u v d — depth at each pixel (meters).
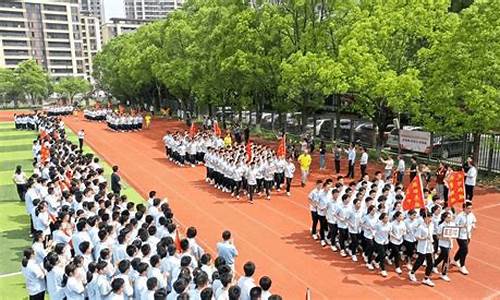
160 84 62.09
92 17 145.25
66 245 11.73
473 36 22.67
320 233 16.72
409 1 27.48
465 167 21.27
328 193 16.45
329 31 31.67
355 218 15.05
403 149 30.83
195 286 9.27
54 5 125.69
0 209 21.11
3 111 85.50
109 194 16.30
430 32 26.39
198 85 43.81
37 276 10.88
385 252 14.45
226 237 12.23
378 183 17.88
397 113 29.39
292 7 33.62
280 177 23.94
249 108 45.34
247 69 34.62
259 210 20.73
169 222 13.16
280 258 15.45
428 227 13.38
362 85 26.03
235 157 23.34
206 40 40.16
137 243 11.39
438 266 14.56
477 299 12.56
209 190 24.44
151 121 58.94
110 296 9.60
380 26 27.19
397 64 27.95
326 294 12.91
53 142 28.78
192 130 32.38
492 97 21.84
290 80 30.55
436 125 24.72
